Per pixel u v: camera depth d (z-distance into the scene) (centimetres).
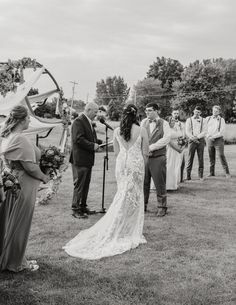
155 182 723
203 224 672
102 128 3375
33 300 385
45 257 504
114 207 578
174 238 592
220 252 535
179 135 927
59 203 803
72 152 697
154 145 705
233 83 9369
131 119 599
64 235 596
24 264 459
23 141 426
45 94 1020
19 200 433
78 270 463
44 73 788
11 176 394
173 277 449
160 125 721
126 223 573
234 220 702
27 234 445
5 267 448
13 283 422
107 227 572
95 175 1191
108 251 524
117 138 604
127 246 542
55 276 443
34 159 432
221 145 1145
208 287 423
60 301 385
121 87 11581
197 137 1080
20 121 435
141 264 488
